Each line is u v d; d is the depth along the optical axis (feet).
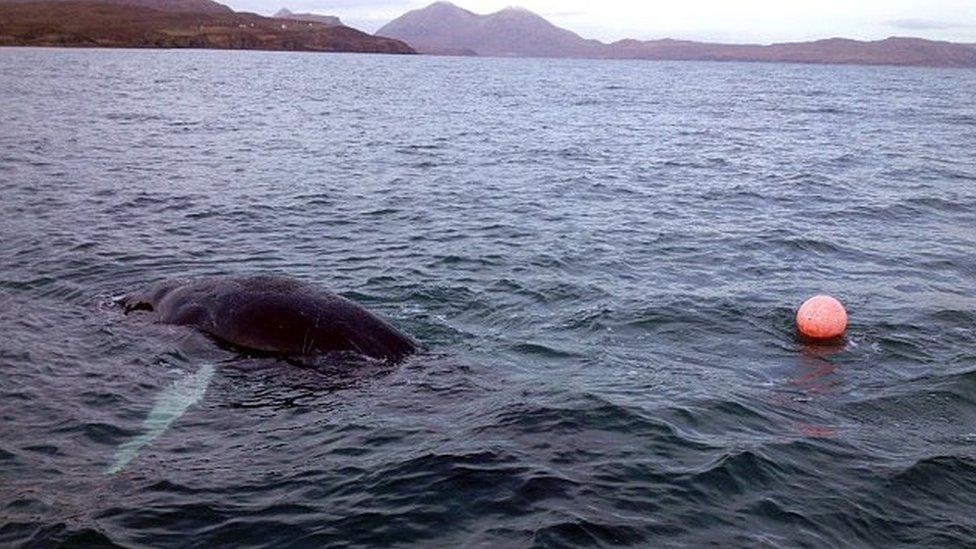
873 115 204.54
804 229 67.00
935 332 42.86
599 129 155.43
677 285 50.21
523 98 252.62
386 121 158.10
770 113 208.23
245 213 68.13
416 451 28.17
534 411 31.19
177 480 26.58
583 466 27.30
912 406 33.81
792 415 32.40
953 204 79.87
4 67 296.30
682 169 102.12
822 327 41.06
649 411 31.60
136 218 64.95
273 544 23.25
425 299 46.06
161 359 36.47
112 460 27.94
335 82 305.73
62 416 31.19
